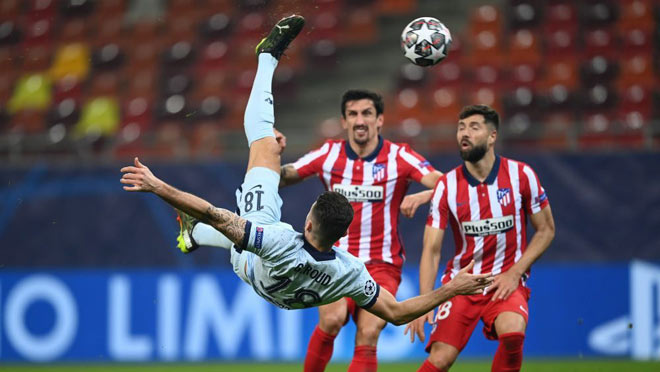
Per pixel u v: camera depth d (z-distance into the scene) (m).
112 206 36.03
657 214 32.75
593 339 32.88
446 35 20.25
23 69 57.41
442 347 19.95
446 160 33.66
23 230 36.53
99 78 54.66
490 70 49.47
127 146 43.66
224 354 34.56
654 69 47.88
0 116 52.16
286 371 31.36
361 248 21.72
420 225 33.72
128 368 33.41
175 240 35.47
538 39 51.06
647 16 51.44
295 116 50.69
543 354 33.09
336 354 34.44
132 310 35.44
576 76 48.22
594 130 37.75
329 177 22.09
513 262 20.47
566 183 33.31
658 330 32.53
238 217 15.95
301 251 16.41
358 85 52.47
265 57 19.78
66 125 50.91
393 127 46.84
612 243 33.00
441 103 47.47
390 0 57.22
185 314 35.03
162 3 60.66
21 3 62.25
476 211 20.28
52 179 36.56
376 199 21.70
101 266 35.88
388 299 17.08
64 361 35.56
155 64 55.28
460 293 16.47
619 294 32.81
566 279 33.19
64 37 59.41
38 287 36.22
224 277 34.91
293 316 34.28
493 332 20.20
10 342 36.19
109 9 61.28
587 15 52.09
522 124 41.62
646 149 33.19
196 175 35.31
